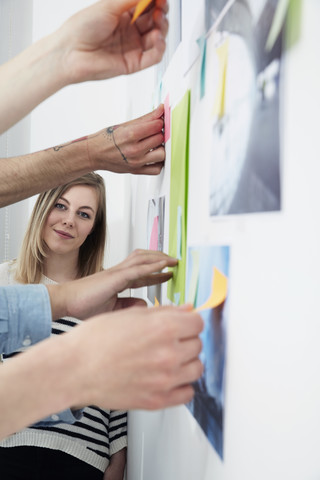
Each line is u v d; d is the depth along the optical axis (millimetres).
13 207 1855
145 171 837
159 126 797
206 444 493
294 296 304
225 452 428
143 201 1135
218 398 451
